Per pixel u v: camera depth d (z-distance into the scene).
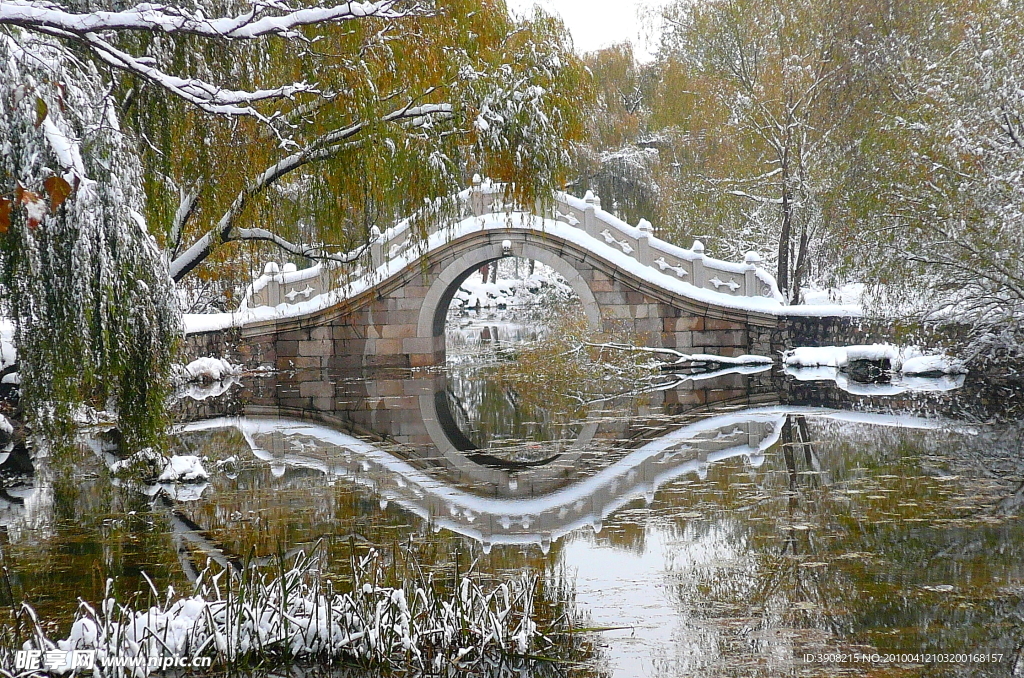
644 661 5.48
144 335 9.10
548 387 20.16
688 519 8.70
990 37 15.60
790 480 10.20
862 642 5.73
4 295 8.23
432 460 12.03
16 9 5.57
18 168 7.55
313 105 10.66
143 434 9.48
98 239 8.41
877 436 12.70
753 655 5.57
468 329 38.56
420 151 11.62
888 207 16.53
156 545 8.10
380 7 6.60
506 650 5.62
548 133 11.91
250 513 9.19
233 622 5.59
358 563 7.33
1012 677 5.18
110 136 8.55
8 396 13.30
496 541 8.09
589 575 7.11
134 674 5.29
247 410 17.22
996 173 14.98
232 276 18.19
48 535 8.54
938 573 6.97
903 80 17.45
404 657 5.56
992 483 9.74
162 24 5.89
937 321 16.84
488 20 12.02
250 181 10.61
